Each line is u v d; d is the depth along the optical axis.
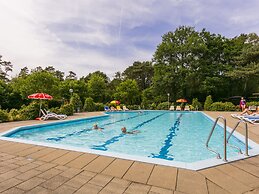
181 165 3.35
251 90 28.70
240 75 23.77
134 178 2.88
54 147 4.57
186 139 7.59
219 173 3.04
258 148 4.48
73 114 15.66
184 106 24.28
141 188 2.58
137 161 3.58
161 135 8.45
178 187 2.60
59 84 28.00
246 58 24.78
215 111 19.97
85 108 20.11
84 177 2.93
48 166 3.39
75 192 2.45
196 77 27.19
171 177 2.90
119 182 2.76
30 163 3.55
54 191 2.47
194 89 28.19
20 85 22.89
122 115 18.31
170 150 5.92
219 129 9.01
